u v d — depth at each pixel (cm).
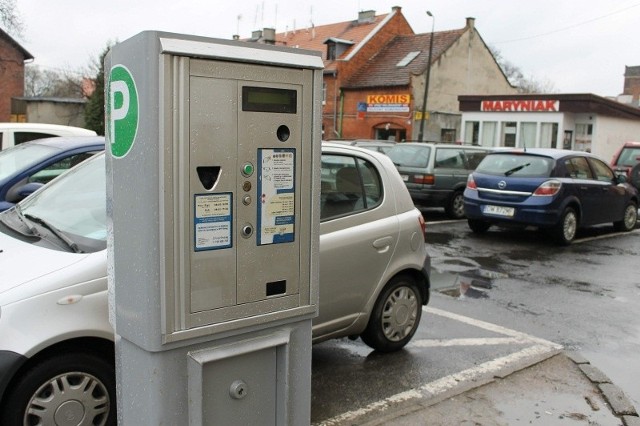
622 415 407
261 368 265
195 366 244
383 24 4031
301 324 275
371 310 486
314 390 439
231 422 258
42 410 317
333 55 4059
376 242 475
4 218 428
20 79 4178
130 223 238
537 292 743
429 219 1390
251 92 244
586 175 1133
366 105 3812
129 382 252
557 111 2838
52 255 346
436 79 3684
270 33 4478
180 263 236
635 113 3019
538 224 1047
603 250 1037
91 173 439
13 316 307
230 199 245
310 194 268
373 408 412
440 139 3719
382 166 504
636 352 546
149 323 235
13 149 698
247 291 255
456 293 727
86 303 325
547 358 507
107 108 252
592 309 677
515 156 1109
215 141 238
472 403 417
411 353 516
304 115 260
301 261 269
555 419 398
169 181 229
